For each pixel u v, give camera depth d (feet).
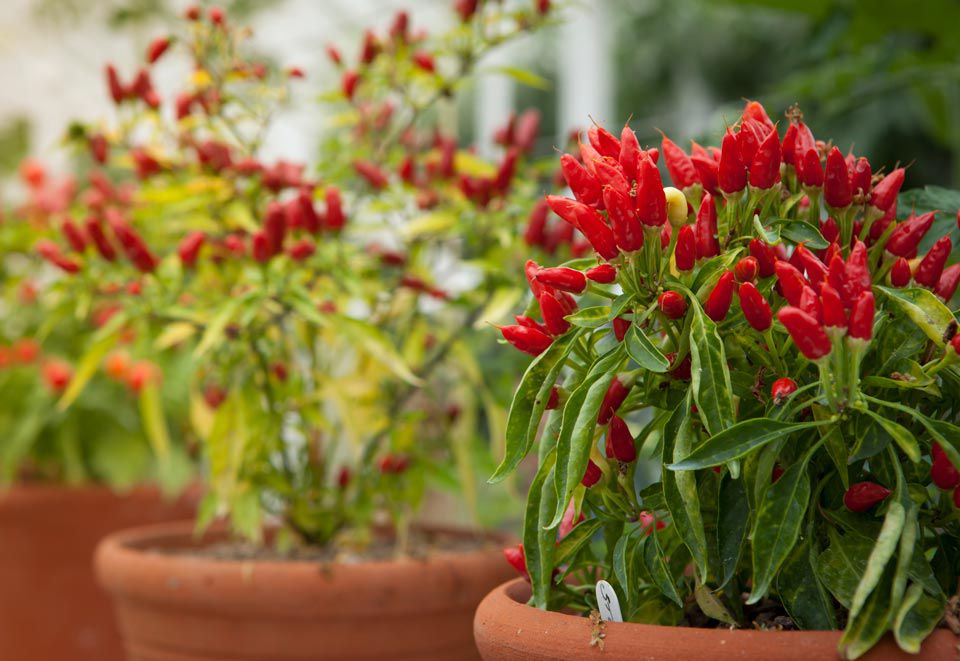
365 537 5.45
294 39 12.33
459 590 4.72
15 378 8.08
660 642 2.43
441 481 5.39
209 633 4.73
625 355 2.61
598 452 2.91
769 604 2.96
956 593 2.56
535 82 5.26
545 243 4.80
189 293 5.23
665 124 14.98
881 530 2.52
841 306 2.37
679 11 15.37
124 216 5.85
